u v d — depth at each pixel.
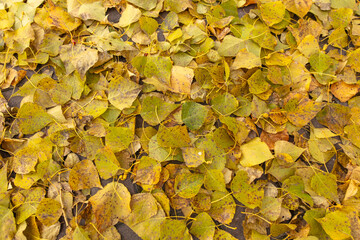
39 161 0.80
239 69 0.83
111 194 0.78
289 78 0.83
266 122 0.82
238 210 0.81
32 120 0.80
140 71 0.82
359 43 0.86
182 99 0.82
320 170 0.80
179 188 0.77
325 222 0.77
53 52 0.84
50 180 0.80
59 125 0.81
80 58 0.81
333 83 0.84
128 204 0.77
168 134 0.77
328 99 0.84
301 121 0.81
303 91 0.83
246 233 0.78
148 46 0.84
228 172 0.79
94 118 0.81
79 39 0.85
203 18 0.87
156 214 0.77
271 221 0.79
